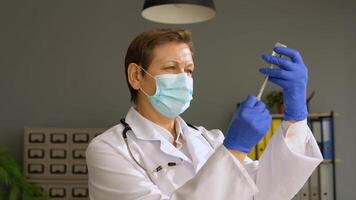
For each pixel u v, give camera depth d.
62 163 3.70
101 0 3.99
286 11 4.05
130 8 3.99
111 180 1.24
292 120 1.17
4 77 3.94
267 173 1.21
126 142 1.31
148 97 1.36
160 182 1.29
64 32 3.97
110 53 3.98
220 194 1.01
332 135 3.65
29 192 3.58
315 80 4.05
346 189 4.00
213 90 4.00
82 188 3.70
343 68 4.05
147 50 1.33
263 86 1.12
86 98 3.98
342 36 4.06
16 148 3.93
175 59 1.32
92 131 3.73
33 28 3.96
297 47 4.05
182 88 1.33
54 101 3.96
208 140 1.49
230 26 4.02
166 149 1.32
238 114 1.03
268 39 4.03
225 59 4.01
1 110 3.93
